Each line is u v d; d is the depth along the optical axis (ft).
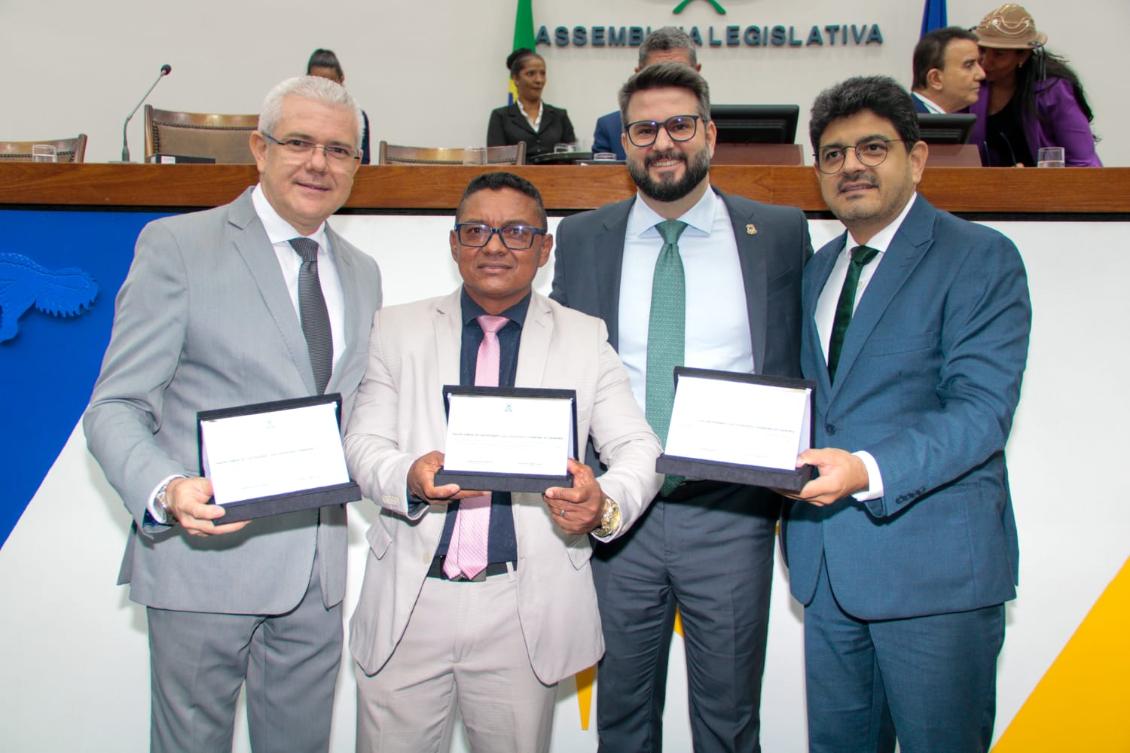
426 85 19.58
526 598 5.60
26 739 7.25
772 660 7.52
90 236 7.30
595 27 19.34
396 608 5.57
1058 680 7.23
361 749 5.81
